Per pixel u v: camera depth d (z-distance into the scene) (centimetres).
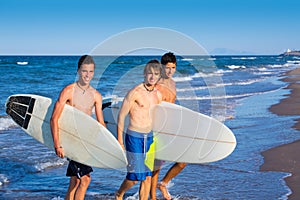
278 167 545
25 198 445
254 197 435
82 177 399
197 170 541
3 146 669
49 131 420
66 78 2306
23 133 784
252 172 527
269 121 895
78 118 395
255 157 594
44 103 426
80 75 398
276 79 2381
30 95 436
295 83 2062
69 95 396
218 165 561
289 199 426
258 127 823
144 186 405
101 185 491
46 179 512
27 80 2162
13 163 568
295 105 1169
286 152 616
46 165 566
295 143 671
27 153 625
